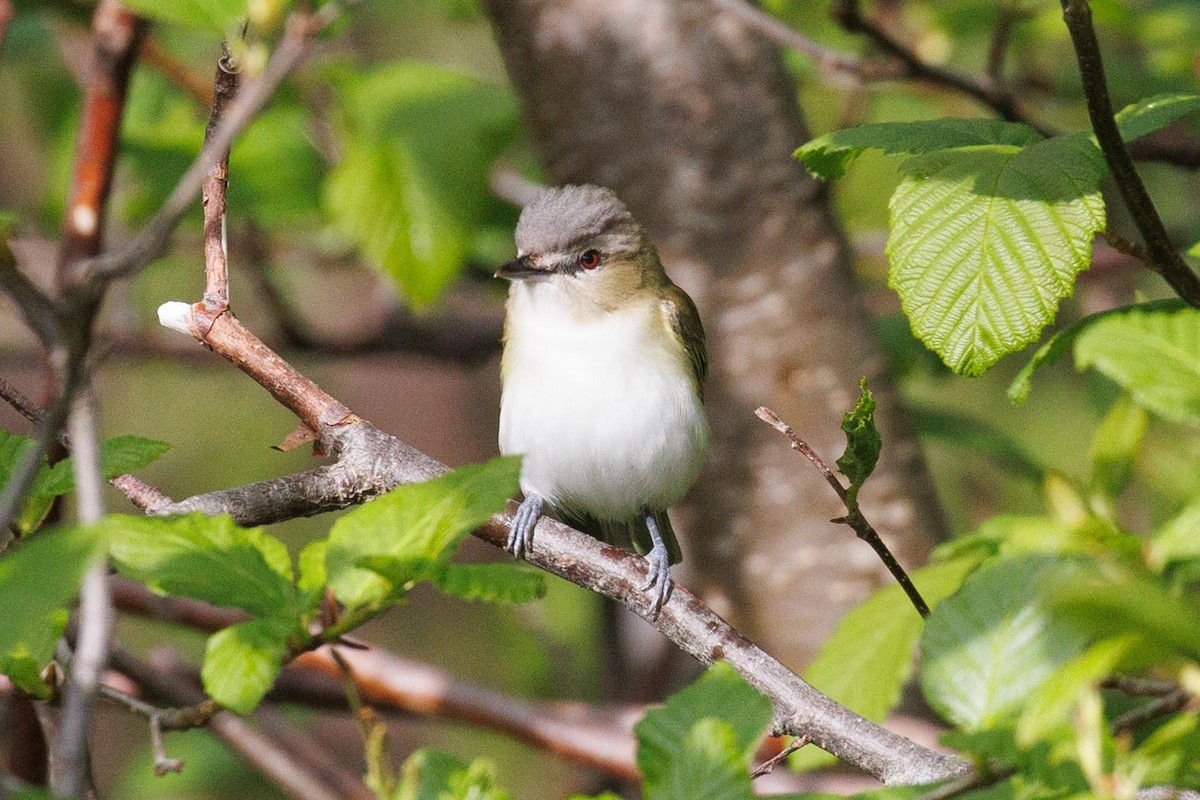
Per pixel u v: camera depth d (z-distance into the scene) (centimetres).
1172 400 597
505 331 1035
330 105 1327
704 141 1160
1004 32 1087
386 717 1171
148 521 483
